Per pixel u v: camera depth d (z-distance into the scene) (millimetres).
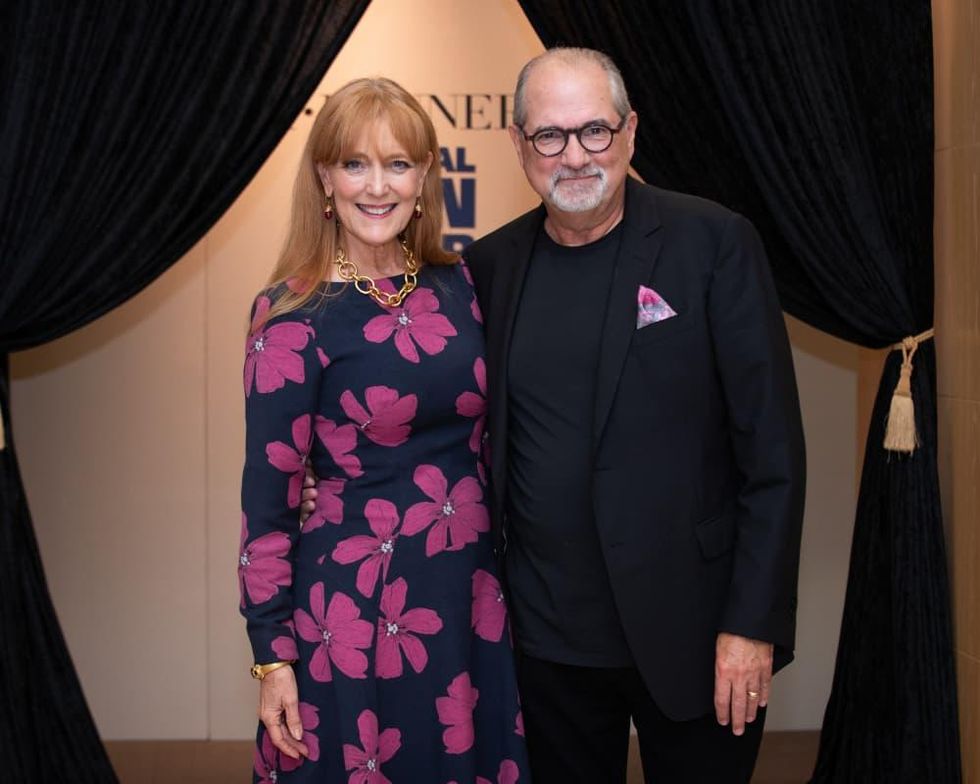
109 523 3803
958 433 2949
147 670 3846
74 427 3773
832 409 3885
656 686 2104
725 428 2137
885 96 2934
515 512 2182
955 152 2902
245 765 3664
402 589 2098
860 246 2920
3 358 2914
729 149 2934
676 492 2084
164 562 3826
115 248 2881
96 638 3824
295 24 2863
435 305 2184
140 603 3830
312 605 2102
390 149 2051
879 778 2986
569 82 2023
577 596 2135
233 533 3830
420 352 2115
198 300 3771
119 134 2836
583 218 2078
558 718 2254
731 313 2049
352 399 2090
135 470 3801
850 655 3094
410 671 2109
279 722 2076
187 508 3818
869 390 3779
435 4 3717
